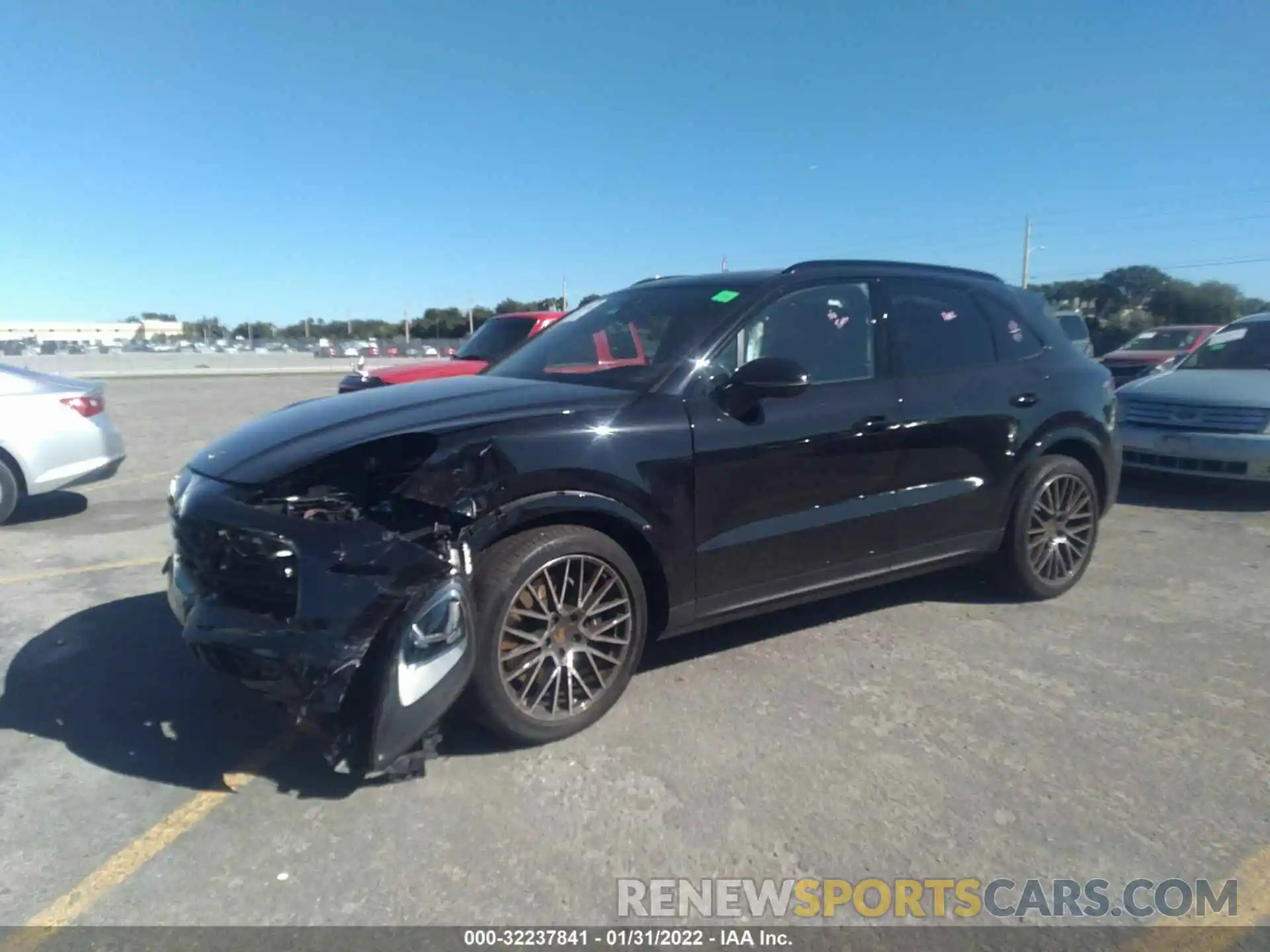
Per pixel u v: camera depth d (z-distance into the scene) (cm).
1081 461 528
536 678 343
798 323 424
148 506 823
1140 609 501
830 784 321
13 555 631
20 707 382
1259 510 759
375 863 278
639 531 360
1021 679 407
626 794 314
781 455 396
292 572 299
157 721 369
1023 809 306
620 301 479
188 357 4672
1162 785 321
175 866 277
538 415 349
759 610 410
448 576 303
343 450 327
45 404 726
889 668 419
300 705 290
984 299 501
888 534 440
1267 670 418
